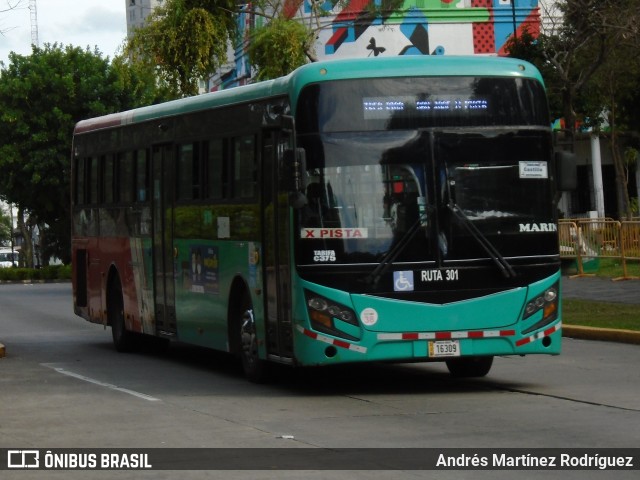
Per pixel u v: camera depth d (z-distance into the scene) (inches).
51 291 2026.3
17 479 374.6
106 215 852.6
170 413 516.4
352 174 546.9
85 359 789.2
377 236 544.7
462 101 558.6
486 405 516.7
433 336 545.3
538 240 559.2
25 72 2346.2
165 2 1310.3
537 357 714.8
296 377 647.8
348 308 541.6
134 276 797.2
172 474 375.9
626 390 555.2
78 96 2353.6
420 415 491.8
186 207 703.7
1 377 676.7
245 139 620.1
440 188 550.9
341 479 361.4
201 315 684.7
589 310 946.1
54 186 2362.2
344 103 549.6
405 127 552.4
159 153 748.0
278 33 1262.3
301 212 546.0
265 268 594.6
